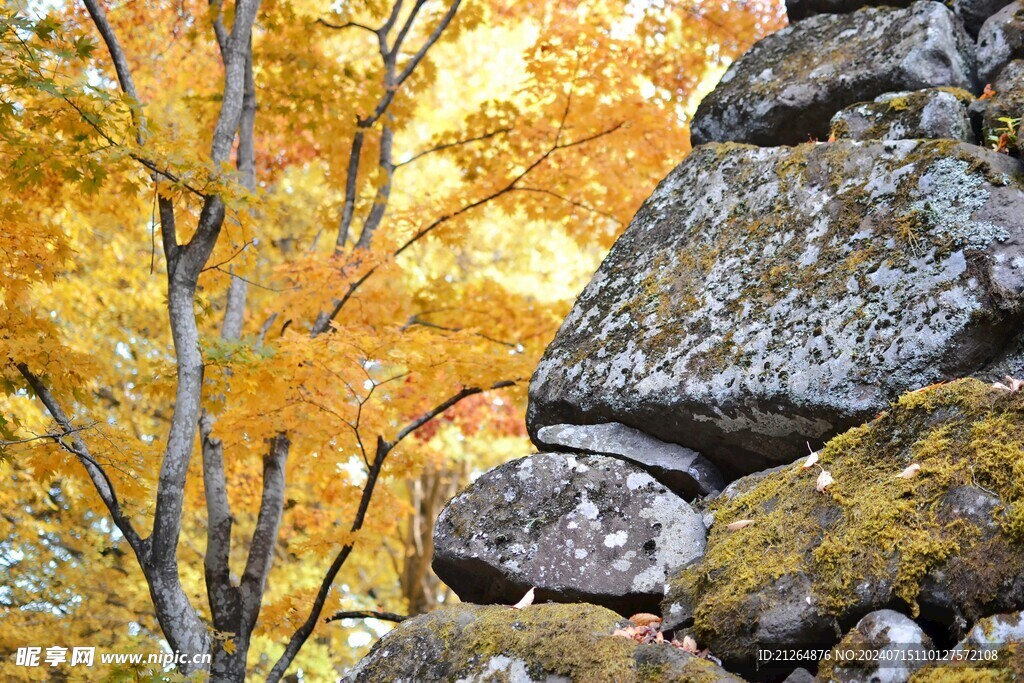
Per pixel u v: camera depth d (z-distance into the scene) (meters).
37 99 4.47
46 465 4.45
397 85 6.82
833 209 2.76
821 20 3.64
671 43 7.29
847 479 2.22
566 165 6.32
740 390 2.57
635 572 2.43
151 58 8.36
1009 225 2.44
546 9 7.21
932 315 2.40
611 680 2.03
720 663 2.10
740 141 3.48
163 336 9.62
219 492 5.53
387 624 10.67
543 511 2.65
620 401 2.81
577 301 3.22
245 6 5.31
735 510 2.42
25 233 4.41
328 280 5.64
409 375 5.72
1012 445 1.99
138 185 4.62
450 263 10.66
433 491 11.87
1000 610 1.84
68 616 8.17
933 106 2.95
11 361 4.43
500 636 2.27
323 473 5.84
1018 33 3.13
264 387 4.85
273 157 8.34
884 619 1.90
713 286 2.84
